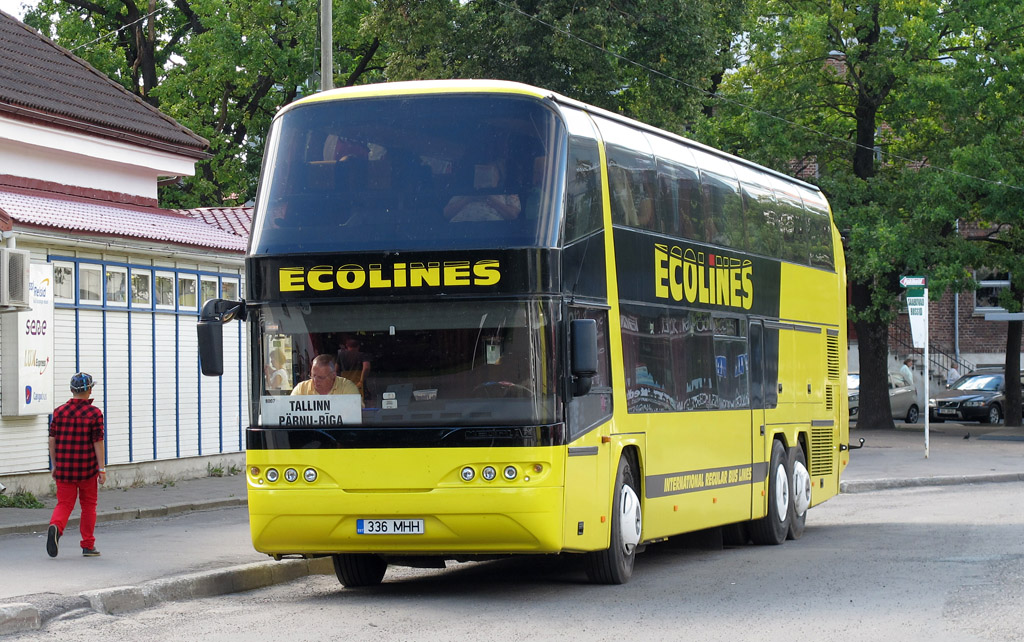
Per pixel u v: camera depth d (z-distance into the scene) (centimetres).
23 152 2878
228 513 2569
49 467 2644
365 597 1553
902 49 4797
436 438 1433
